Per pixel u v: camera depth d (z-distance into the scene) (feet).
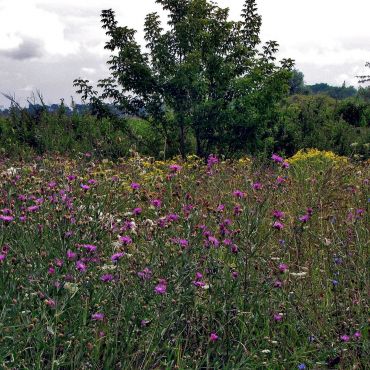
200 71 52.39
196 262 12.60
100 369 10.14
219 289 12.26
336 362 11.15
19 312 10.34
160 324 10.76
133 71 52.44
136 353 9.98
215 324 11.89
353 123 85.10
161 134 54.95
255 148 53.36
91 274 11.64
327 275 14.64
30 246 13.10
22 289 11.07
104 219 15.10
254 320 12.23
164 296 11.10
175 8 53.67
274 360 11.43
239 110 52.75
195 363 10.90
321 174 24.63
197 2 52.21
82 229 13.96
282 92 53.16
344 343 11.54
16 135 44.65
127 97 54.19
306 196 21.03
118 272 11.53
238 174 24.31
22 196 15.35
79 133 48.83
